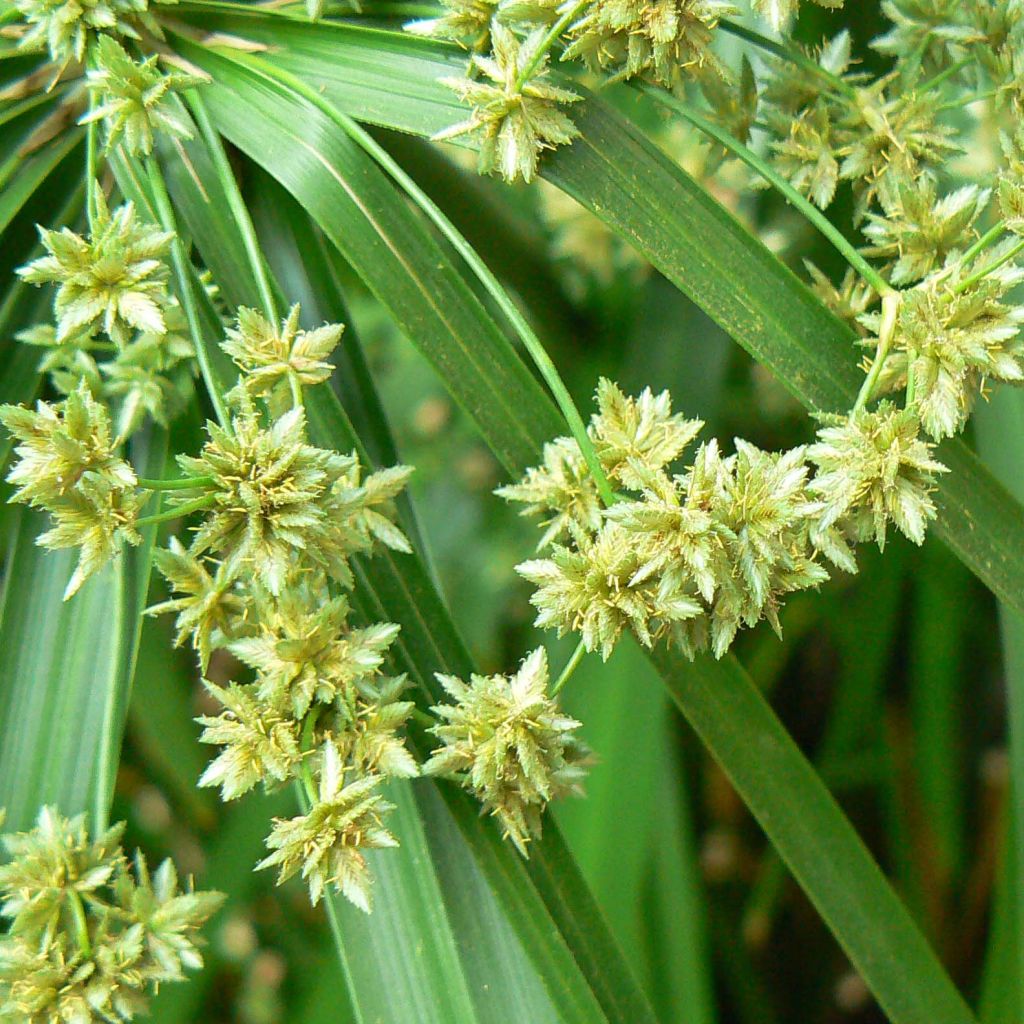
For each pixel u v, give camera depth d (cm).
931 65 44
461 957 42
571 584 40
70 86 44
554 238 50
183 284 41
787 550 40
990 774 59
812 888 44
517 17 41
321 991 52
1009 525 42
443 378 42
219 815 55
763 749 43
